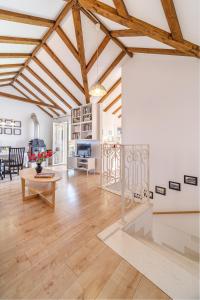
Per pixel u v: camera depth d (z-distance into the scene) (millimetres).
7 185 4266
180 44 2395
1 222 2379
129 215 2619
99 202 3184
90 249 1836
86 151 6008
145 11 2211
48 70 5031
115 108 6602
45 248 1833
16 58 4484
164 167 3506
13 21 2893
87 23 3359
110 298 1297
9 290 1336
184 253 3139
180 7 1946
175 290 1376
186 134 3230
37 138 7809
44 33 3668
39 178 2990
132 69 4070
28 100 6543
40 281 1422
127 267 1597
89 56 4137
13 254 1729
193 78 3121
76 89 5469
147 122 3787
